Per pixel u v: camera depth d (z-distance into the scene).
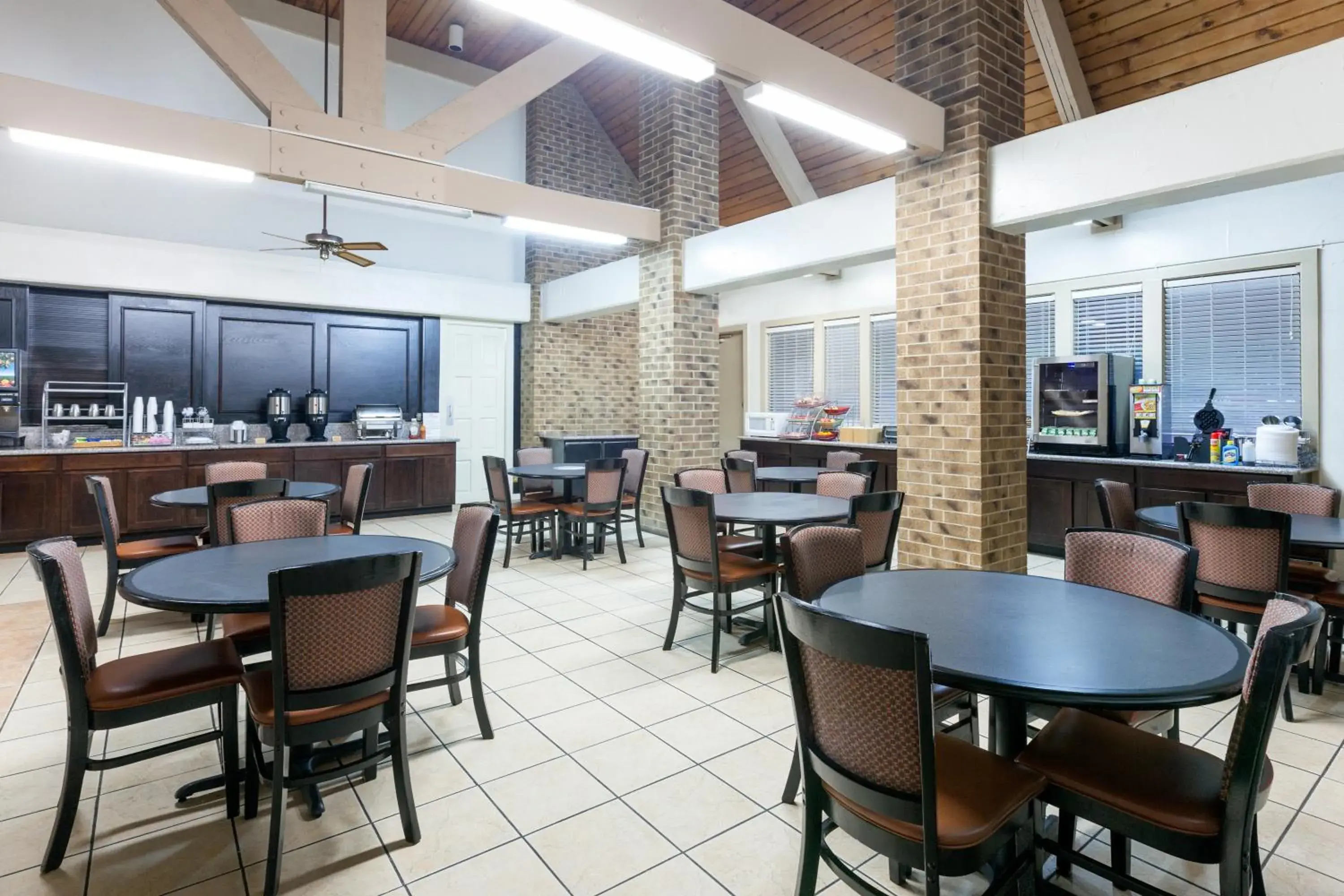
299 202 7.49
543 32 7.57
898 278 4.60
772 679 3.23
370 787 2.32
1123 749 1.67
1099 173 3.70
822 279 8.37
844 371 8.23
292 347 7.55
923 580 2.30
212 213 7.03
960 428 4.22
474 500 8.70
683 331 6.65
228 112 6.99
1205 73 4.89
